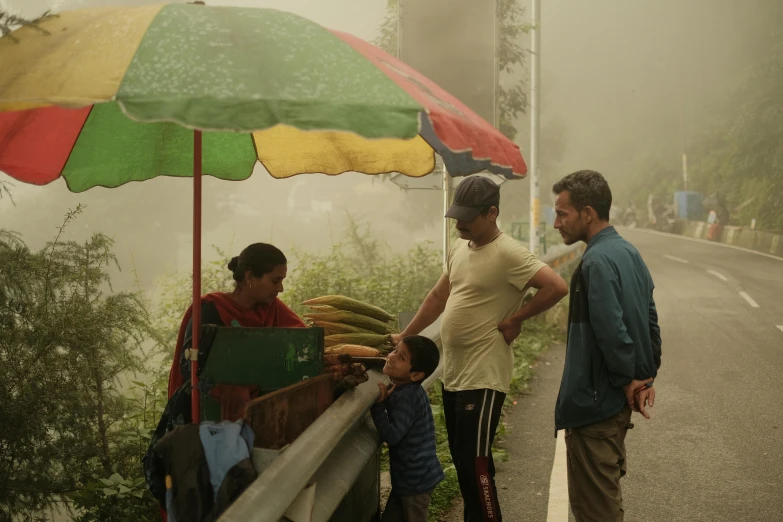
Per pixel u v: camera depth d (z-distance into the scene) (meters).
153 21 2.60
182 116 2.19
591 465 3.67
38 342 4.55
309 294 10.70
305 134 4.22
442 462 5.63
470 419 4.06
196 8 2.77
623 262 3.61
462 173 3.27
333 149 4.30
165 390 6.50
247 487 2.53
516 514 4.97
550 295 3.94
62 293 4.90
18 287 4.57
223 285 10.46
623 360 3.51
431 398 7.49
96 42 2.54
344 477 3.21
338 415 3.13
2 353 4.49
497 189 4.07
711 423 6.97
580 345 3.64
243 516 2.22
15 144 3.50
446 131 2.51
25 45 2.66
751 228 30.42
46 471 4.57
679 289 17.47
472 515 4.13
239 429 2.71
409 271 12.99
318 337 3.31
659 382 8.64
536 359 10.12
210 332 3.37
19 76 2.46
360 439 3.60
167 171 4.42
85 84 2.31
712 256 26.03
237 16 2.71
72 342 4.63
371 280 11.32
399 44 8.82
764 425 6.89
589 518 3.68
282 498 2.43
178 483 2.61
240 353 3.34
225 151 4.43
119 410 5.30
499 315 4.08
